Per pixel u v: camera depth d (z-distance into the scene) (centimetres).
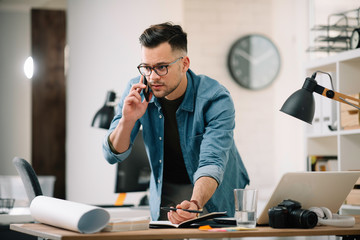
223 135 192
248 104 568
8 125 687
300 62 554
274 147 571
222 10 567
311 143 329
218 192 214
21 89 691
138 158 324
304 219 152
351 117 284
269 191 548
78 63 482
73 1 483
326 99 311
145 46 183
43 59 614
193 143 209
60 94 616
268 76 569
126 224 144
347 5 378
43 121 610
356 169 294
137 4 487
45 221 158
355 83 297
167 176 224
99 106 483
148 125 215
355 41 295
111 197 481
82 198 478
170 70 184
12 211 289
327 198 175
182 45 188
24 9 683
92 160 482
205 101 203
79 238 131
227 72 565
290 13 577
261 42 568
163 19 490
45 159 609
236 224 164
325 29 345
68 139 481
